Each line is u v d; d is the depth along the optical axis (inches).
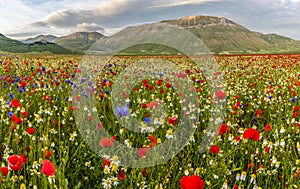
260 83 485.7
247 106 302.7
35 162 126.7
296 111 239.0
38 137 167.5
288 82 471.8
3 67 556.1
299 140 195.6
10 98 256.1
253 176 131.2
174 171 146.7
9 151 155.6
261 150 170.2
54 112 229.9
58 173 116.1
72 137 168.7
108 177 126.8
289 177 141.1
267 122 244.7
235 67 733.3
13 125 167.3
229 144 176.7
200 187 83.0
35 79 397.1
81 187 136.5
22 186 112.6
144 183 127.6
